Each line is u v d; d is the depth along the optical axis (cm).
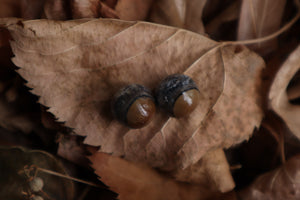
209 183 29
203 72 30
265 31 31
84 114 29
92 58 29
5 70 29
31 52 28
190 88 28
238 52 30
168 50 29
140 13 30
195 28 30
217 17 31
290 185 29
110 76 29
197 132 29
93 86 29
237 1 31
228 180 29
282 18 31
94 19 28
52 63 28
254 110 30
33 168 28
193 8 30
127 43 29
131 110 28
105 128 29
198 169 29
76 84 29
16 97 29
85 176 29
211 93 29
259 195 29
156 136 29
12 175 28
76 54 28
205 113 29
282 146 30
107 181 29
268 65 30
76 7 29
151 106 28
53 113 28
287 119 30
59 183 29
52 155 29
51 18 29
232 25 31
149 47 29
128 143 29
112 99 28
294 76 30
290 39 31
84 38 28
